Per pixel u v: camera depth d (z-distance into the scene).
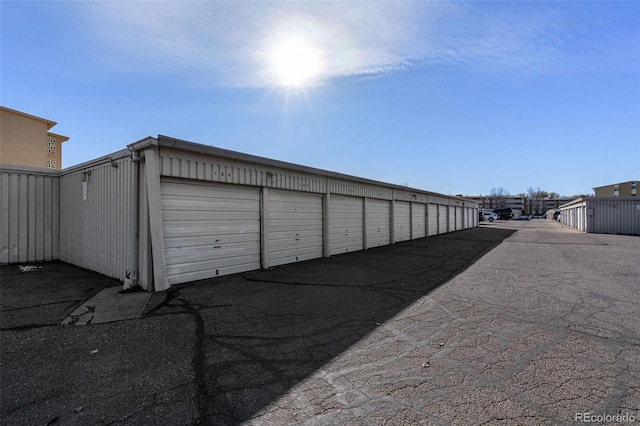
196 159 7.54
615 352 3.70
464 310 5.38
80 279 7.57
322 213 12.08
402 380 3.12
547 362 3.46
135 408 2.70
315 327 4.63
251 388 3.01
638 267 9.37
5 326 4.59
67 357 3.66
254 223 9.22
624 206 23.59
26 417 2.57
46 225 10.20
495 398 2.79
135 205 6.84
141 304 5.68
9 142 15.49
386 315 5.16
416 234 20.33
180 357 3.67
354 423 2.47
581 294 6.33
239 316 5.11
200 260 7.79
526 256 11.84
